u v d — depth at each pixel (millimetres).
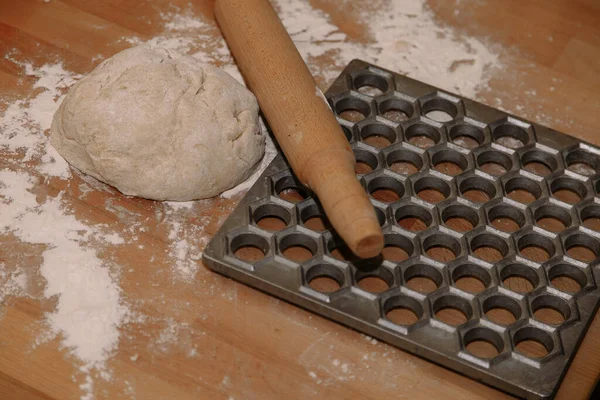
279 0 1522
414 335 1088
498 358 1071
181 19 1486
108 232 1202
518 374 1061
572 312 1126
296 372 1085
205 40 1457
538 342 1125
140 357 1085
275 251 1157
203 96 1220
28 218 1210
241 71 1351
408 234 1194
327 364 1094
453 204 1232
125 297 1137
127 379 1066
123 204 1234
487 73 1444
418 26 1503
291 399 1062
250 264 1140
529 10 1535
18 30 1444
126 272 1162
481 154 1297
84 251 1180
